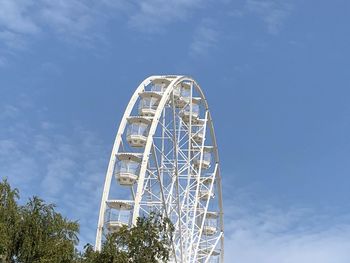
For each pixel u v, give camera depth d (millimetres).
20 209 55781
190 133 85625
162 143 80062
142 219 57969
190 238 80875
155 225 57344
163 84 84125
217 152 90875
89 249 57250
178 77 82750
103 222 73188
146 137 78812
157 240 56469
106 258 55531
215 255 91938
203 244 88875
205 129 88312
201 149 86688
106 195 74062
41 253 54125
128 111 79438
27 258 53719
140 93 81750
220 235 91500
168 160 79750
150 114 81438
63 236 56062
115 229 72562
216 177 91438
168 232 59438
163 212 75250
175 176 79000
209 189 87438
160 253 56750
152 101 81500
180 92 88312
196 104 90562
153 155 76250
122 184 76625
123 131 78000
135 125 78938
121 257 55094
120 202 73438
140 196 71312
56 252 54000
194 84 86938
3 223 53375
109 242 56594
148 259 55438
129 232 57219
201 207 89125
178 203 78062
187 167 83312
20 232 54281
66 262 54750
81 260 56000
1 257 52688
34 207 56094
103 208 73375
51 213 56250
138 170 76625
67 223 56625
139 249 55719
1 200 55312
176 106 89250
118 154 76250
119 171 76250
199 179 84625
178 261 77875
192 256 82562
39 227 54625
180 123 84750
